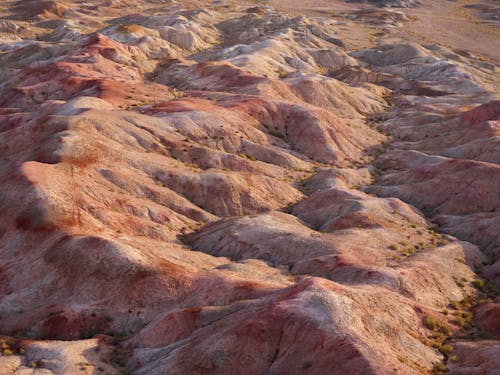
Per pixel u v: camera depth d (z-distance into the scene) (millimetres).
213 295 37438
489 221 52500
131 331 36969
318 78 99625
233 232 48938
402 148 78812
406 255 45781
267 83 91062
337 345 29062
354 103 97250
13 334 37344
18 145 59469
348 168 71750
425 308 36125
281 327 30812
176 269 40312
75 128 59344
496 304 38500
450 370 30438
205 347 31172
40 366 32156
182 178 57031
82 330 37219
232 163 63625
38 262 41562
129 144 61281
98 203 48781
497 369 28812
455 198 58219
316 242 46094
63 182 48562
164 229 49188
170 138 64938
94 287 38906
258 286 37125
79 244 41062
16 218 44750
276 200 59375
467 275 44312
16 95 91312
